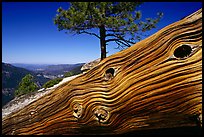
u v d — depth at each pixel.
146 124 1.39
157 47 1.31
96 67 1.51
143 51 1.35
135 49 1.38
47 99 1.73
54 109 1.67
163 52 1.29
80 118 1.55
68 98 1.60
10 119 1.88
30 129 1.78
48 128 1.70
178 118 1.30
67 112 1.61
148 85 1.32
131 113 1.40
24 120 1.81
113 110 1.44
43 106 1.73
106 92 1.45
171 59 1.27
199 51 1.21
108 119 1.46
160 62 1.29
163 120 1.34
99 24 14.30
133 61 1.38
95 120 1.50
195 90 1.22
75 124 1.59
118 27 14.30
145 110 1.35
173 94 1.26
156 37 1.32
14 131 1.84
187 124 1.30
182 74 1.24
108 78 1.46
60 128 1.66
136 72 1.36
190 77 1.22
